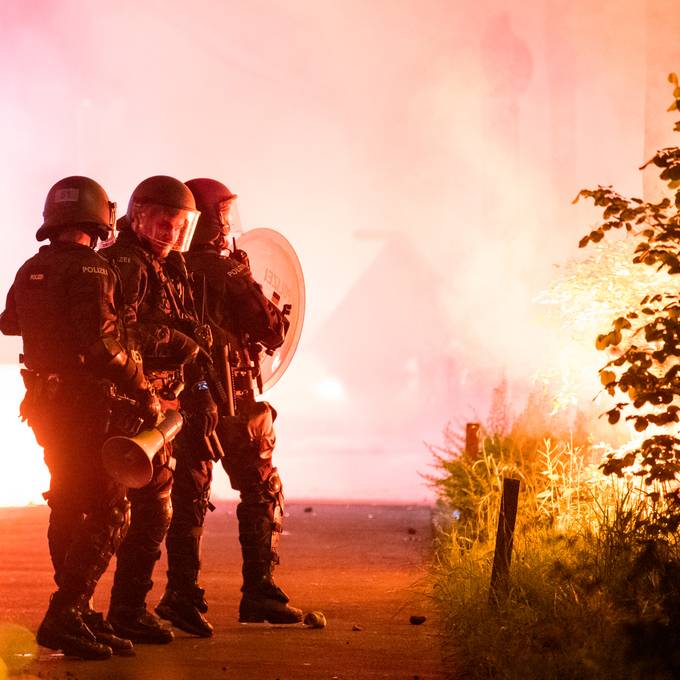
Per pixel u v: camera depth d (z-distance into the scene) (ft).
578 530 71.36
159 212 65.82
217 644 65.41
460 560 76.18
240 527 72.33
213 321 71.15
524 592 62.34
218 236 72.74
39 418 60.90
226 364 70.69
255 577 71.51
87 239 62.49
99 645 60.75
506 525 65.10
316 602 78.69
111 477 60.49
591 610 55.98
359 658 61.31
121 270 63.98
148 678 56.44
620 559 60.59
